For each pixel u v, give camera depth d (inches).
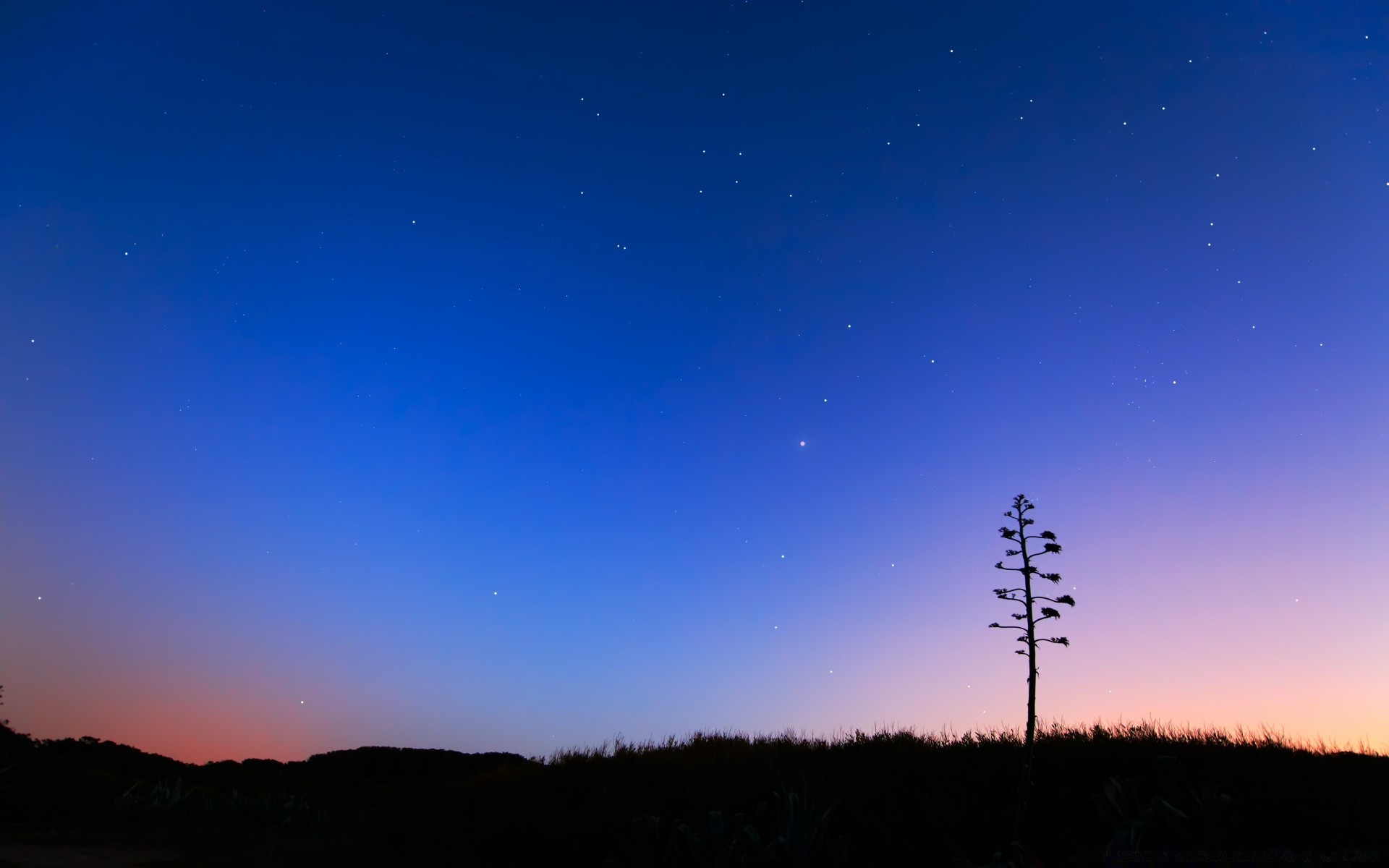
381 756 1647.4
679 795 416.5
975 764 391.9
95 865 525.7
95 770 1060.5
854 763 430.3
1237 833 236.1
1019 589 251.9
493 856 397.1
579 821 405.4
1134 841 229.5
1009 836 284.2
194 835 716.7
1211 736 405.1
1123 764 348.2
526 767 600.4
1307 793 273.3
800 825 287.4
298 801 962.1
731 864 287.1
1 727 981.2
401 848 452.1
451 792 568.4
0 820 727.1
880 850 293.0
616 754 582.2
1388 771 315.3
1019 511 256.7
